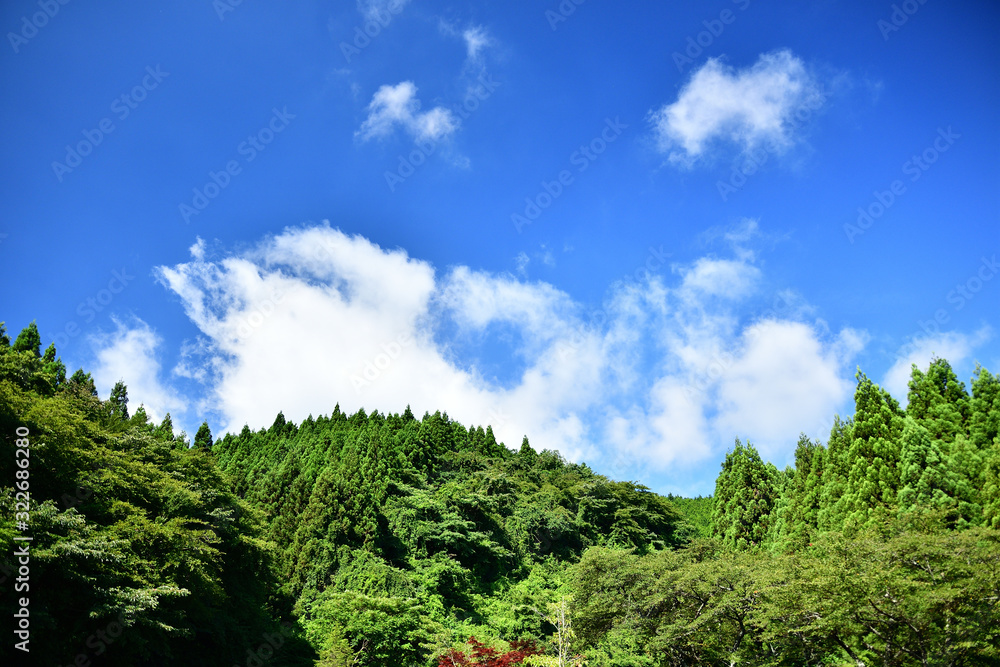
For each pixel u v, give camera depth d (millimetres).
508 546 60594
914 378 36625
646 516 72562
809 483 44875
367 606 38750
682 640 31328
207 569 28516
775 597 25703
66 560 20531
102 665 23109
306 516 52500
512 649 34250
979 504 28297
